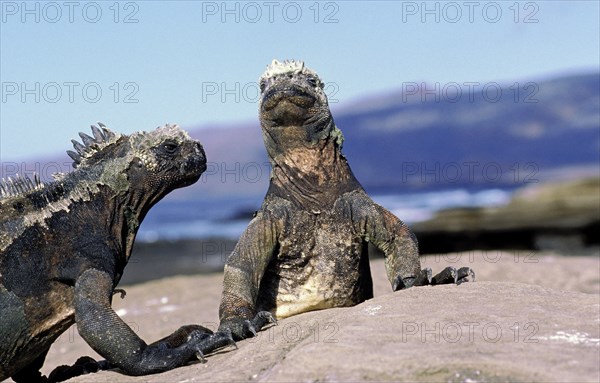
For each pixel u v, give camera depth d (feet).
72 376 4.58
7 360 4.32
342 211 4.67
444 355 3.56
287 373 3.58
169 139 4.51
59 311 4.31
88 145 4.51
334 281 4.67
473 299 4.03
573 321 3.80
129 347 4.12
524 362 3.51
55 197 4.38
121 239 4.46
